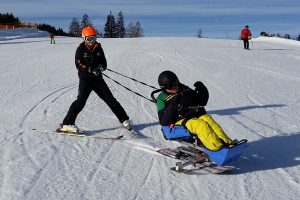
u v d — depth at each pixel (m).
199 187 4.96
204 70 14.95
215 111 8.95
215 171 5.21
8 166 5.42
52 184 4.94
